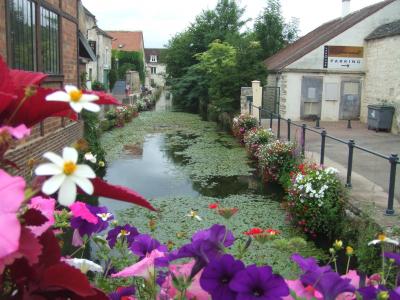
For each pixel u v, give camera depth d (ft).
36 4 27.40
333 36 65.67
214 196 31.22
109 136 61.11
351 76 66.69
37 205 4.74
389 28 60.90
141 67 179.42
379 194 24.47
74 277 3.73
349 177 26.03
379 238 7.20
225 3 115.65
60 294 3.99
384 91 59.62
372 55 63.87
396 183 27.20
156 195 31.22
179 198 30.32
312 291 4.95
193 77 101.24
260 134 45.11
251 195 31.60
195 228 23.68
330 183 23.09
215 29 114.01
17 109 3.67
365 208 20.89
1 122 3.93
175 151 50.29
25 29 25.63
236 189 33.45
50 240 4.12
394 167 20.57
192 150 51.01
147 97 125.08
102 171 39.27
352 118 67.67
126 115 78.54
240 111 67.46
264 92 71.36
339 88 67.00
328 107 67.26
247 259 16.99
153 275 5.67
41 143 26.68
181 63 117.39
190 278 4.93
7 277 3.92
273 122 61.41
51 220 4.71
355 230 20.56
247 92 64.75
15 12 23.89
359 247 17.92
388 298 4.73
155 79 273.75
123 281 9.06
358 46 66.03
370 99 64.44
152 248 7.13
